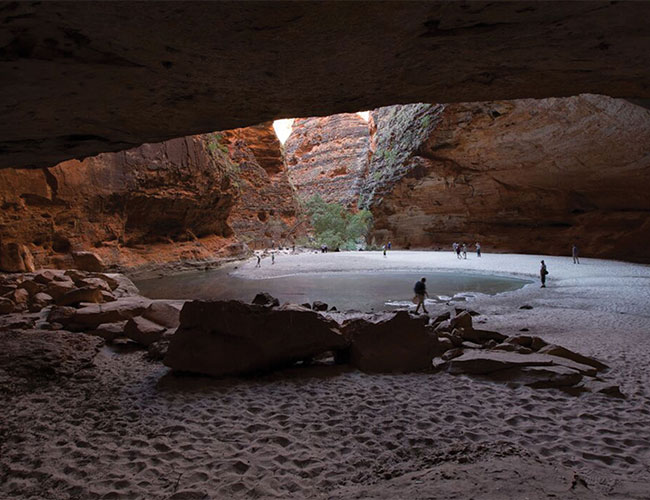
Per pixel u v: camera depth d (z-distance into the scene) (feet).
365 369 20.63
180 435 13.66
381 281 73.15
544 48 13.82
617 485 9.67
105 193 72.54
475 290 61.46
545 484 8.93
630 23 12.02
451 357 21.72
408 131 133.28
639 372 20.21
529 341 23.95
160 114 17.58
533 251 115.44
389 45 13.25
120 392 17.62
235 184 118.32
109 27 10.61
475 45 13.53
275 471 11.48
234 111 18.28
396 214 144.97
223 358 19.53
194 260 93.66
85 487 10.57
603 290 52.65
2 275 37.99
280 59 13.61
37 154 21.13
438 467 10.53
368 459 12.12
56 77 12.69
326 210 201.36
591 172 90.58
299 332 20.74
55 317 27.96
